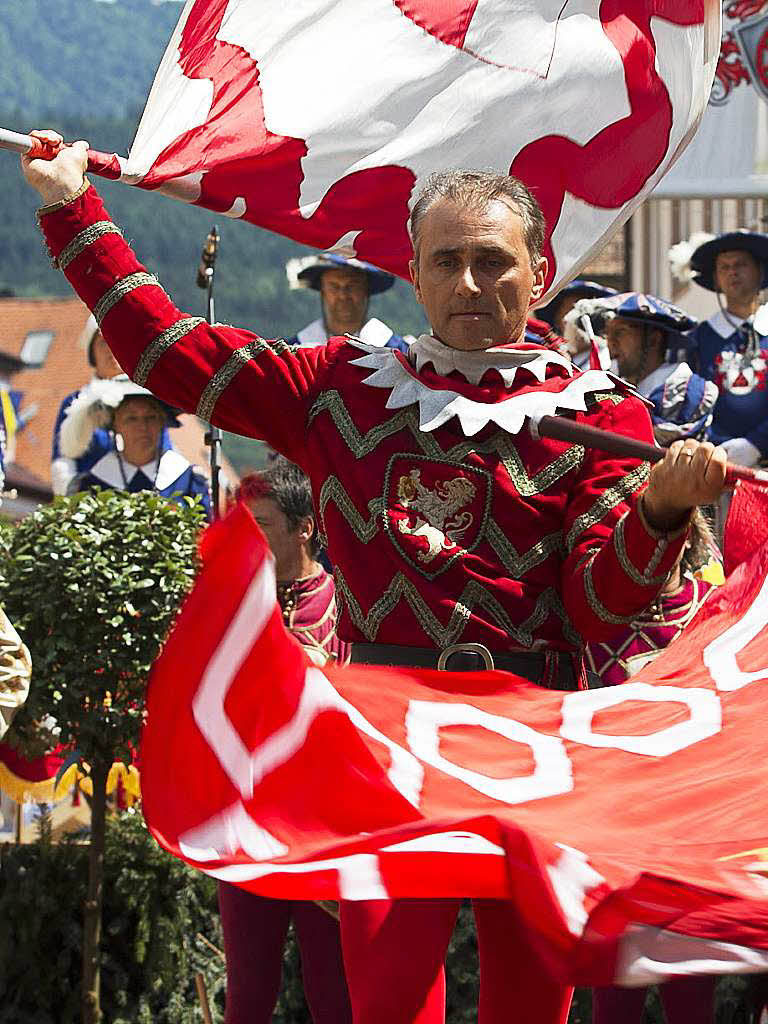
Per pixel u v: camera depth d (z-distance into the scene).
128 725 10.70
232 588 5.29
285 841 5.32
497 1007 6.22
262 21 7.23
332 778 5.38
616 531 5.82
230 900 9.53
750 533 6.08
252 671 5.30
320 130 7.22
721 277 16.64
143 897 11.20
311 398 6.46
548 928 4.83
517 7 7.44
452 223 6.19
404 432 6.26
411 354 6.43
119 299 6.57
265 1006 9.54
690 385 15.10
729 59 17.34
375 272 17.45
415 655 6.15
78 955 11.16
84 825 13.07
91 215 6.64
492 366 6.24
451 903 6.27
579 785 5.64
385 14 7.35
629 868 4.91
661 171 7.76
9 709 9.91
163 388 6.56
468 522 6.15
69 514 10.84
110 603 10.55
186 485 16.81
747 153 17.33
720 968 4.79
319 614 10.23
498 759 5.71
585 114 7.54
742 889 4.87
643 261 21.00
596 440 5.96
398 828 5.05
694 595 10.93
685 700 5.91
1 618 10.04
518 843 4.89
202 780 5.32
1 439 15.08
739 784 5.54
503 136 7.44
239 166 7.13
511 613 6.13
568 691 5.95
